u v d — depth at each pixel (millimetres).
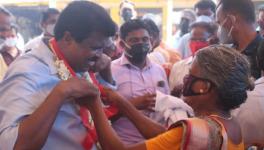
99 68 1928
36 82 1483
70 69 1558
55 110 1360
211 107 1415
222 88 1359
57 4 6145
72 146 1547
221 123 1353
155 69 2764
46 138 1369
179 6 6250
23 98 1440
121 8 4770
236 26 2324
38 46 1598
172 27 6219
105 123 1519
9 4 6430
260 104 1769
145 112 2197
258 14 3641
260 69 2023
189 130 1290
